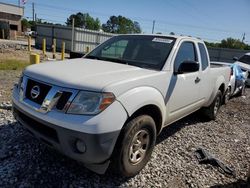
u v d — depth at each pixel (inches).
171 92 152.9
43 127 120.0
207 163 162.6
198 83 189.2
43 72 128.1
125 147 121.6
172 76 153.8
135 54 166.1
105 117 109.7
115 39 188.1
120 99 115.6
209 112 243.8
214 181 144.4
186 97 174.2
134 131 123.9
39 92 122.4
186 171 150.3
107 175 135.3
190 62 153.7
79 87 112.3
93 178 131.5
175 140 192.7
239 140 212.7
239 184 144.2
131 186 130.0
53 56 773.3
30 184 121.1
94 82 115.1
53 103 114.5
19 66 486.9
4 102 228.2
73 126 108.0
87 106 110.2
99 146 109.5
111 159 121.3
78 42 1264.8
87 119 108.2
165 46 165.9
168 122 165.0
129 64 156.0
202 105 218.4
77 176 131.3
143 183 133.8
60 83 116.0
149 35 180.1
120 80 120.4
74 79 117.1
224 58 1358.3
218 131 228.1
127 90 120.3
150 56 160.7
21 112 128.6
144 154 138.3
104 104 110.6
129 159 127.6
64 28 1283.2
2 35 1631.4
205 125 240.2
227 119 272.1
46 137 118.9
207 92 214.2
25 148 150.7
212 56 1384.1
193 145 187.8
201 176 147.3
